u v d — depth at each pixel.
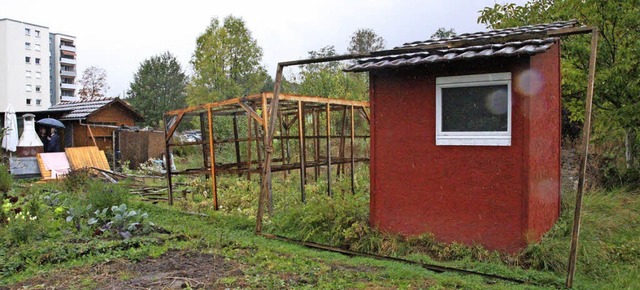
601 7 9.48
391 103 6.59
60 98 75.50
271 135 7.30
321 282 4.88
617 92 9.62
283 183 12.38
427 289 4.73
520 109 5.59
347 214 7.07
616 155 10.86
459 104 6.07
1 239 6.46
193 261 5.67
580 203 4.69
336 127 16.89
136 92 47.12
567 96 10.62
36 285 4.79
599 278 5.21
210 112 9.50
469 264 5.50
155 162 18.61
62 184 12.20
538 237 5.92
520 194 5.61
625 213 7.48
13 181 12.94
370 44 41.56
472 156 5.95
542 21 11.16
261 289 4.64
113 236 6.98
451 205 6.11
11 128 17.73
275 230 7.53
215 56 28.05
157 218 8.66
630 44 9.45
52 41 74.88
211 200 10.52
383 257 5.88
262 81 29.55
